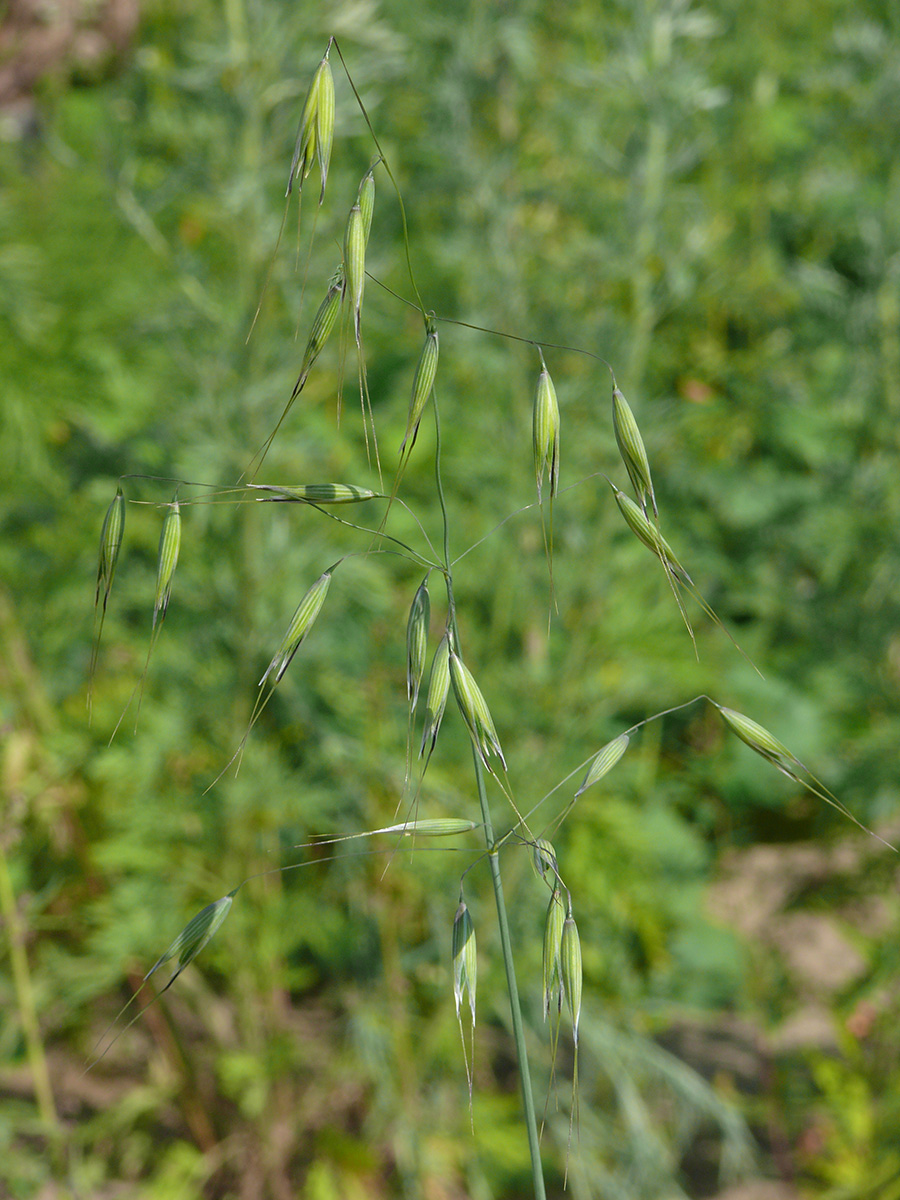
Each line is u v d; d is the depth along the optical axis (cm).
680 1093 72
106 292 83
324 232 65
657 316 74
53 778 63
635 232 71
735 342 113
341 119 65
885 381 89
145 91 73
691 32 72
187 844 68
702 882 87
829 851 89
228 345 65
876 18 110
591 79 71
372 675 70
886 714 89
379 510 84
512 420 82
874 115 93
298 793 67
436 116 84
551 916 41
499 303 80
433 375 40
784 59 115
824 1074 70
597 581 75
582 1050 74
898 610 88
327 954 71
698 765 97
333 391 90
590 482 77
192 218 78
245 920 66
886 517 89
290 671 69
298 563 69
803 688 97
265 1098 67
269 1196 69
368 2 63
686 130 74
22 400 79
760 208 110
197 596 69
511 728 75
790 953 84
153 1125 74
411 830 41
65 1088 73
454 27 83
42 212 88
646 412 74
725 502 105
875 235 90
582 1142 69
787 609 98
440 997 70
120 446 84
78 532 77
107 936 63
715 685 92
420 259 95
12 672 66
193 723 69
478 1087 70
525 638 82
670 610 82
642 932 80
